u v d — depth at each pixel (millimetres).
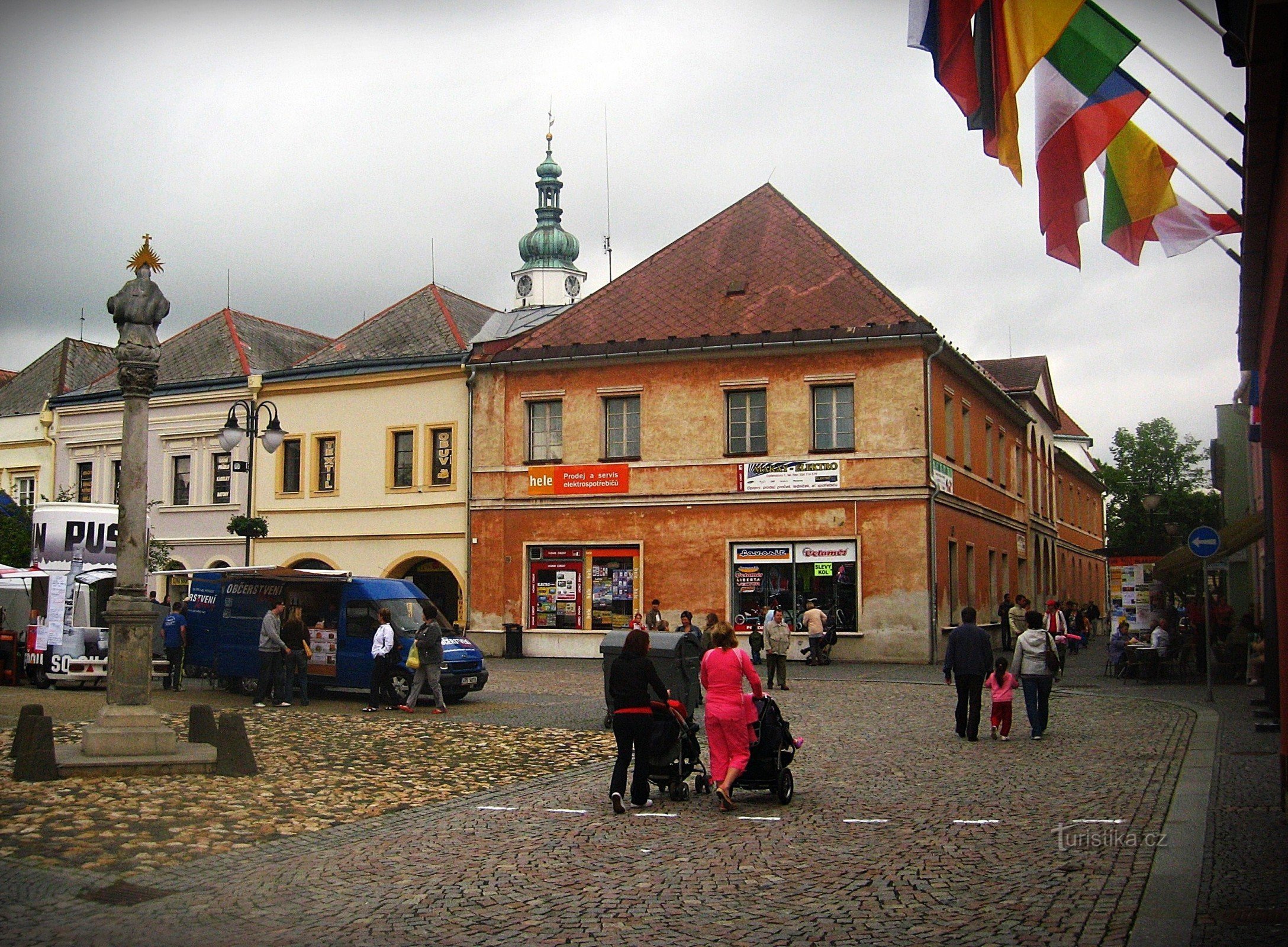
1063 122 12242
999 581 45750
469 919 8430
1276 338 9039
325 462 43906
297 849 10805
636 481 37938
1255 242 9188
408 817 12406
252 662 26391
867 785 14133
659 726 13453
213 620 27359
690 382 37562
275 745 17984
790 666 34188
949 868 9758
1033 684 18312
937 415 36469
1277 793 12891
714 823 11977
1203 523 79625
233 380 45594
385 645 23078
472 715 22406
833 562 35594
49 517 30453
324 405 43906
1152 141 13180
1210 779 13805
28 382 56125
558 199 98188
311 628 25828
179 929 8219
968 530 39969
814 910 8547
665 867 10031
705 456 37188
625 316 39156
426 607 22969
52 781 13867
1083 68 12070
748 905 8727
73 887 9312
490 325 46156
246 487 45375
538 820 12250
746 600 36469
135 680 15102
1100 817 11711
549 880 9609
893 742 18172
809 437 36188
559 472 38938
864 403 35594
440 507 41250
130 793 13195
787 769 13234
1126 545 82750
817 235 38844
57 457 50875
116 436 49344
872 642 34938
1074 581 70250
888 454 35219
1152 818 11633
